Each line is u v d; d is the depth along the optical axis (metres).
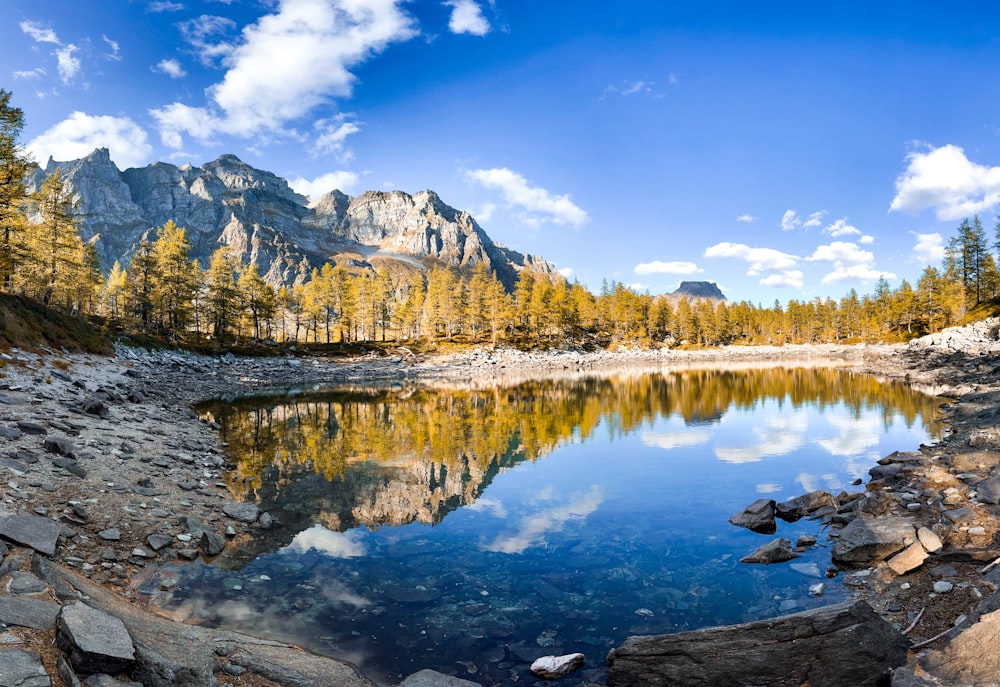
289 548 13.01
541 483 19.77
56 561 9.68
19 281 60.41
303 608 10.01
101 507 12.62
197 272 91.00
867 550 11.28
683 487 19.09
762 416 35.84
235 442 26.09
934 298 120.38
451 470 21.62
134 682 5.77
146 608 9.25
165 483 15.75
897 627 8.45
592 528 14.92
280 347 99.06
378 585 11.17
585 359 121.44
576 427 32.62
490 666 8.34
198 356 73.44
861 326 160.62
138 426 22.66
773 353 147.00
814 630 7.37
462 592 10.93
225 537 13.09
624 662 7.79
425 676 7.80
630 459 23.73
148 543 11.70
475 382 69.25
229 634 8.47
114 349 51.50
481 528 14.91
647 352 142.88
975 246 110.62
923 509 13.21
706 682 7.25
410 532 14.53
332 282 126.12
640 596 10.73
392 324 134.75
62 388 25.28
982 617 6.96
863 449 24.30
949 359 67.19
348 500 17.27
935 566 10.20
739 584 11.14
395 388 60.53
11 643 5.70
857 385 53.03
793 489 18.48
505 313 130.75
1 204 43.31
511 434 30.20
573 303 145.75
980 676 5.97
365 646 8.83
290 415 36.97
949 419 28.81
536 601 10.56
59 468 14.05
